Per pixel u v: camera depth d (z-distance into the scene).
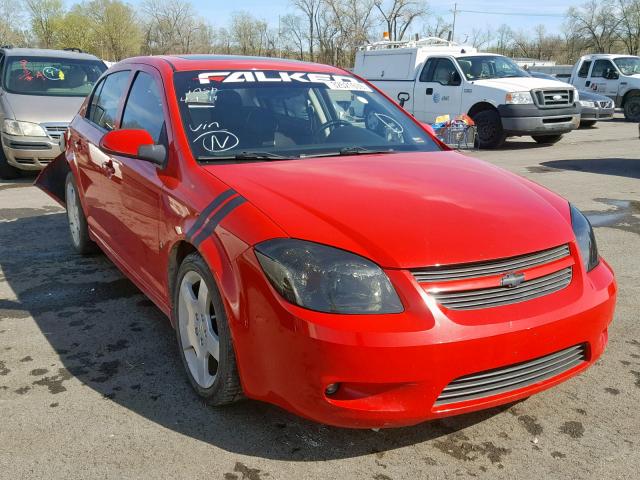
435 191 2.92
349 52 52.09
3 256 5.35
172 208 3.15
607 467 2.56
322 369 2.31
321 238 2.48
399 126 4.06
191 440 2.71
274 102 3.79
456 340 2.32
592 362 2.77
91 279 4.78
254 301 2.49
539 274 2.59
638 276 4.87
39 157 8.66
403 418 2.35
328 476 2.49
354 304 2.34
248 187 2.87
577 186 8.58
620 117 21.98
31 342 3.68
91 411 2.94
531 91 12.71
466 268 2.47
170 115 3.51
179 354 3.52
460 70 13.70
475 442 2.72
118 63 4.89
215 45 56.25
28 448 2.65
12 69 9.52
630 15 66.75
